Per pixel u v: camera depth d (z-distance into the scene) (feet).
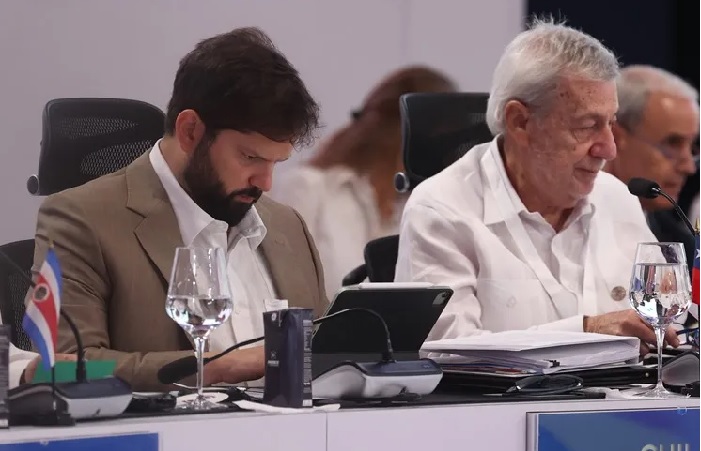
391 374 10.82
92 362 9.93
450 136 20.40
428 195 18.39
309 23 26.32
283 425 9.96
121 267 14.30
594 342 12.76
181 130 14.60
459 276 17.74
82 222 14.34
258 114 14.12
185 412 10.07
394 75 27.04
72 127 16.85
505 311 17.74
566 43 17.98
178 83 14.66
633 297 12.50
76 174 16.78
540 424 10.99
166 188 14.85
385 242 19.83
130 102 17.31
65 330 13.78
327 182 26.21
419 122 20.27
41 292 9.62
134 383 13.01
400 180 20.52
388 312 11.77
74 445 9.04
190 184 14.76
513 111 18.16
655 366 13.05
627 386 12.80
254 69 14.20
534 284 17.95
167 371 12.25
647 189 14.93
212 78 14.24
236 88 14.12
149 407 10.07
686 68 29.43
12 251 15.92
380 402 10.85
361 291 11.57
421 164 20.27
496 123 18.61
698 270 14.37
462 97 20.59
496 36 28.09
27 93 24.11
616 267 18.70
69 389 9.42
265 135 14.25
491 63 28.09
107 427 9.24
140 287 14.33
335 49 26.53
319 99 26.40
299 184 25.98
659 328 12.48
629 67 27.76
